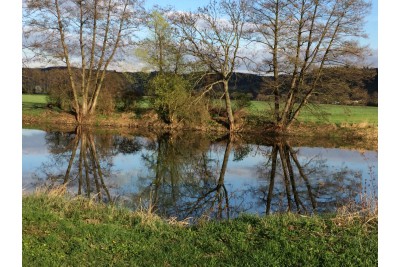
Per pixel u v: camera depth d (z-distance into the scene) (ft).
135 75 111.24
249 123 101.71
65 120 109.60
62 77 113.19
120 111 115.14
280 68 92.27
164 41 101.91
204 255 20.45
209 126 102.68
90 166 60.49
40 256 19.01
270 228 23.48
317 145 86.02
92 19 105.60
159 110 106.32
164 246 21.61
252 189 48.08
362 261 19.07
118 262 19.45
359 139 93.56
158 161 67.26
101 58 108.17
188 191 46.83
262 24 89.51
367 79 90.68
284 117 97.19
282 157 72.18
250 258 19.77
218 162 67.46
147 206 38.29
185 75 101.45
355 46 86.43
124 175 55.42
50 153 69.67
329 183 50.83
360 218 24.49
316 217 25.54
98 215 26.71
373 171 58.85
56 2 100.78
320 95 93.04
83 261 19.21
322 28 87.40
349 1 84.33
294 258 19.51
